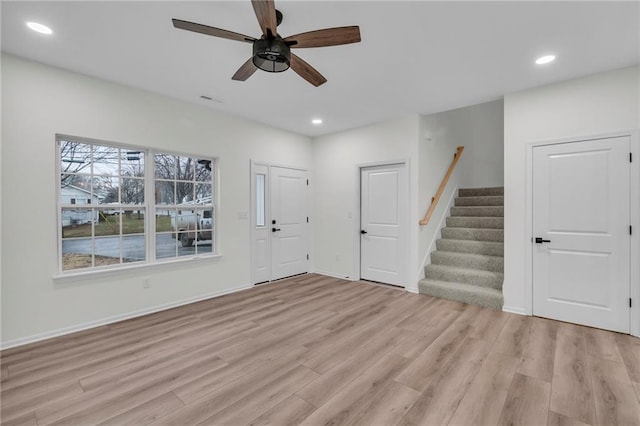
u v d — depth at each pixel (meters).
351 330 3.04
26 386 2.10
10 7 2.01
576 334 2.88
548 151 3.25
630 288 2.86
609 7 2.00
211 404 1.91
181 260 3.82
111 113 3.25
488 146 6.14
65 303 2.98
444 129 5.09
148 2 1.98
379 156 4.72
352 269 5.08
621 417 1.76
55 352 2.59
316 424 1.73
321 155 5.53
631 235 2.85
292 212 5.30
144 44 2.51
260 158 4.76
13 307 2.71
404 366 2.35
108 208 3.34
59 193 3.02
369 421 1.75
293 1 1.96
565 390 2.02
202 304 3.86
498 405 1.88
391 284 4.69
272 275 4.98
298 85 3.32
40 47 2.56
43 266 2.86
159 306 3.64
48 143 2.88
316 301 3.96
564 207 3.17
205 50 2.61
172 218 3.87
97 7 2.03
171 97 3.70
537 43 2.46
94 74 3.07
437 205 4.85
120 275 3.34
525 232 3.39
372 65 2.85
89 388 2.08
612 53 2.61
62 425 1.73
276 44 1.94
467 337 2.85
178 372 2.28
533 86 3.31
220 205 4.25
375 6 2.01
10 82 2.68
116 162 3.41
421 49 2.56
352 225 5.07
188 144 3.88
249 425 1.73
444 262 4.49
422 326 3.12
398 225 4.59
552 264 3.25
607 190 2.96
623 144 2.87
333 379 2.18
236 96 3.65
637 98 2.81
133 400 1.95
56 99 2.92
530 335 2.87
